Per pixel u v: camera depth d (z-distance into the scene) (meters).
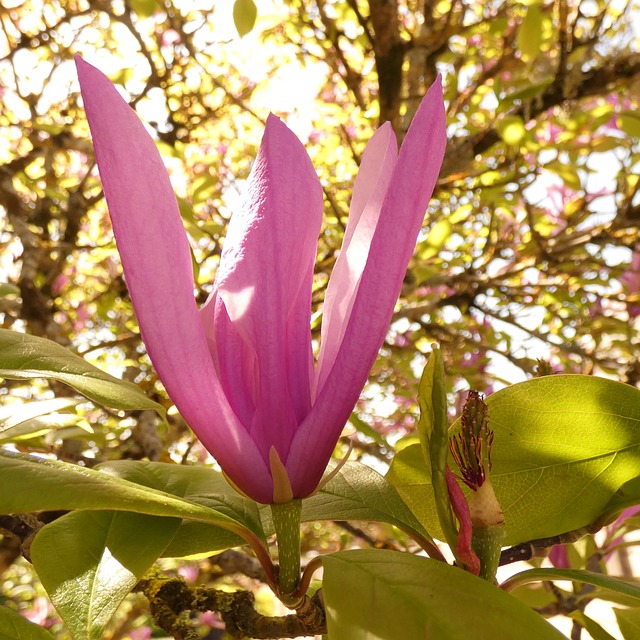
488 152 0.90
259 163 0.16
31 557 0.20
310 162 0.17
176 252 0.15
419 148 0.16
